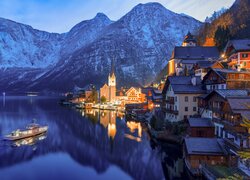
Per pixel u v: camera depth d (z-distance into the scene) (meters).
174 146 66.75
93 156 62.25
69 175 50.41
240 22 159.75
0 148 69.44
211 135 58.22
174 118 78.06
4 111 154.88
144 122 108.62
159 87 141.50
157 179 47.38
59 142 76.12
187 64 127.19
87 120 119.69
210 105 64.12
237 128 44.31
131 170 52.53
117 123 109.56
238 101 47.69
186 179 46.56
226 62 98.94
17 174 50.62
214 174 39.41
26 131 84.06
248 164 39.56
